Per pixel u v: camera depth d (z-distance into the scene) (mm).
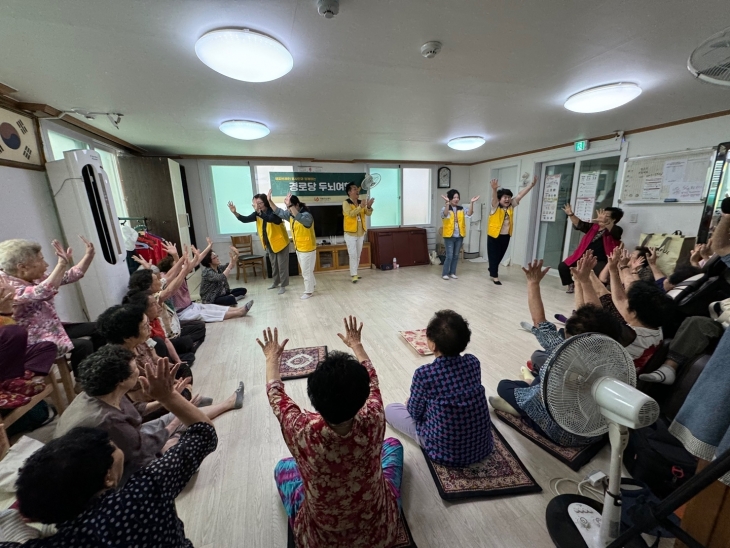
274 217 4270
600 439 1544
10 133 2143
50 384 1751
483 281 4887
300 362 2482
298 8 1327
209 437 923
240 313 3502
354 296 4234
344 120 3113
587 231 3883
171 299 2863
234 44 1488
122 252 2842
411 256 6203
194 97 2348
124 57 1695
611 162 4168
